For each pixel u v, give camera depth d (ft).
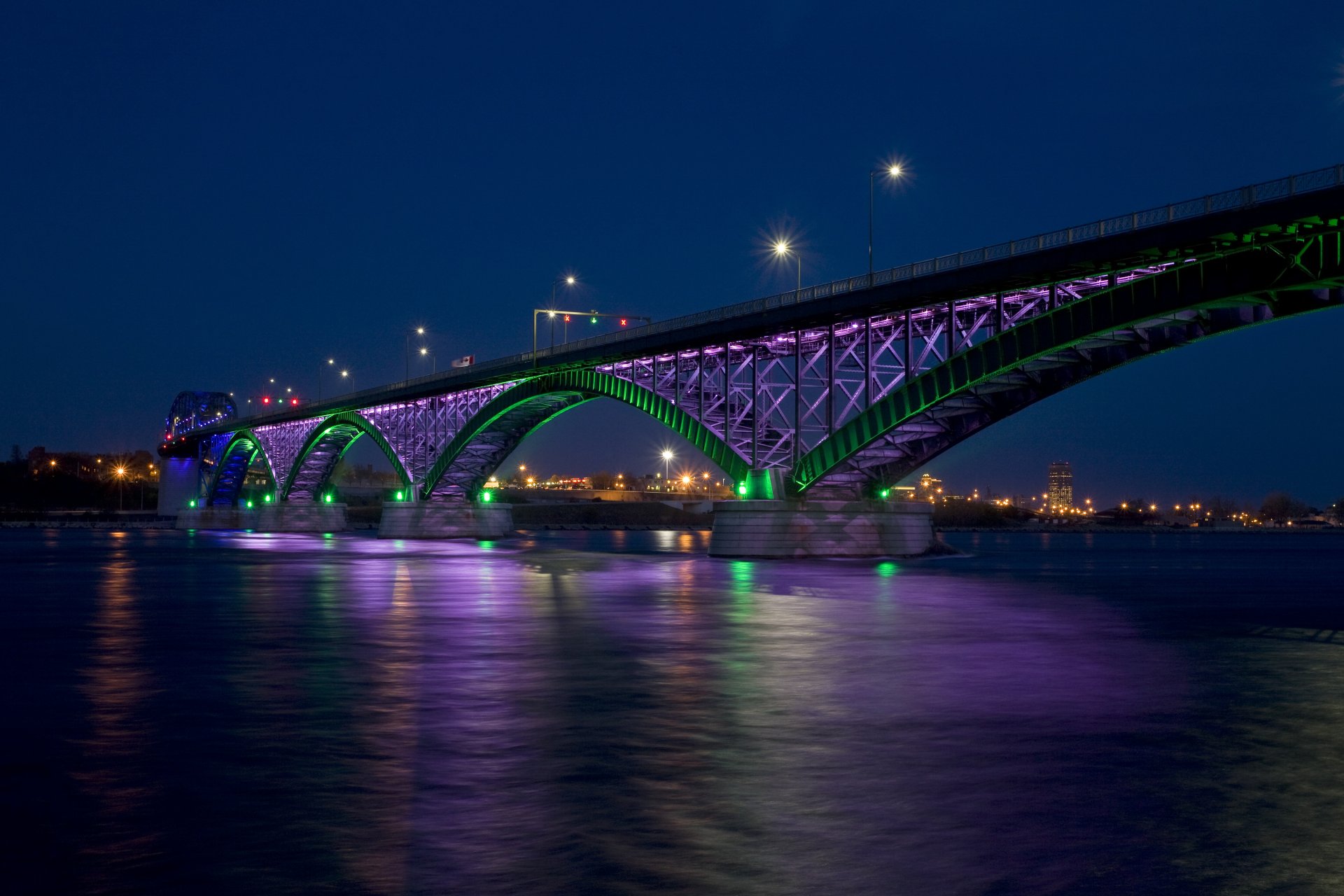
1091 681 81.20
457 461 477.77
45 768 52.37
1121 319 194.90
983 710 68.49
